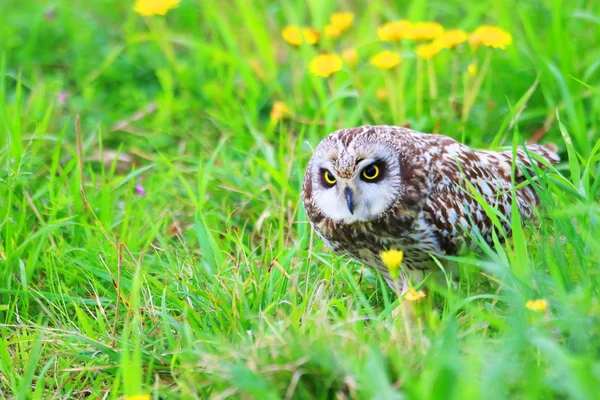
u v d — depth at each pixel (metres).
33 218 11.36
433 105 13.19
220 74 15.02
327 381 7.38
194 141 13.80
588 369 6.29
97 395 8.32
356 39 15.33
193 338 8.66
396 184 9.17
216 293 9.20
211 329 8.92
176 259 10.47
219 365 7.65
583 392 6.18
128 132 14.15
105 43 17.02
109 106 15.16
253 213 11.73
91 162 13.37
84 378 8.80
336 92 13.30
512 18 15.45
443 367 6.50
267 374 7.45
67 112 14.83
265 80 14.85
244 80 14.57
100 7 18.59
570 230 8.69
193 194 11.15
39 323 9.24
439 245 9.46
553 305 7.87
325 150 9.27
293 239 10.77
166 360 8.44
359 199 9.14
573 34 14.68
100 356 8.84
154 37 15.23
